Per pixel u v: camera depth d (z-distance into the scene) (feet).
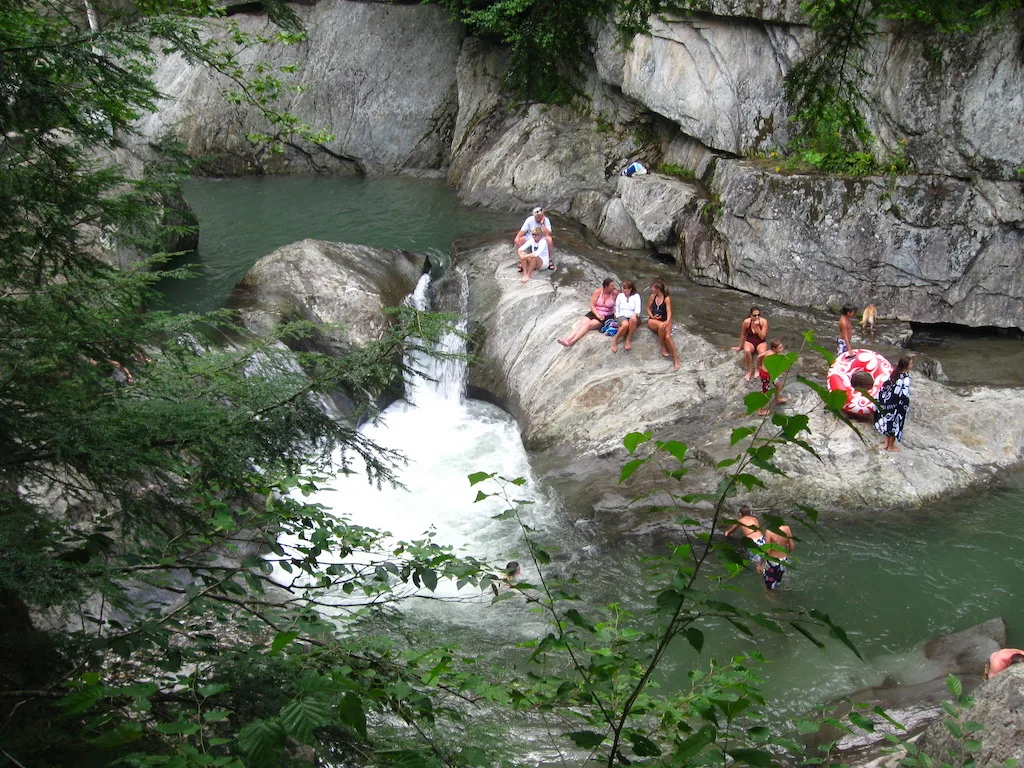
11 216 12.91
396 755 9.83
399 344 14.69
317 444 14.70
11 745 9.46
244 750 7.72
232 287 56.24
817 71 21.88
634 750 8.86
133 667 11.20
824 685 27.99
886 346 48.08
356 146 90.07
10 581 9.93
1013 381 46.62
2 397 12.78
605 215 66.23
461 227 70.90
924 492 37.55
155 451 13.15
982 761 15.48
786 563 8.26
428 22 88.69
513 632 31.19
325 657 11.85
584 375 46.60
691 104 62.18
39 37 13.01
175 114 86.63
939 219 50.80
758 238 55.21
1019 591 32.83
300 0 89.71
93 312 14.30
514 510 10.75
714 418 41.93
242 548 32.32
